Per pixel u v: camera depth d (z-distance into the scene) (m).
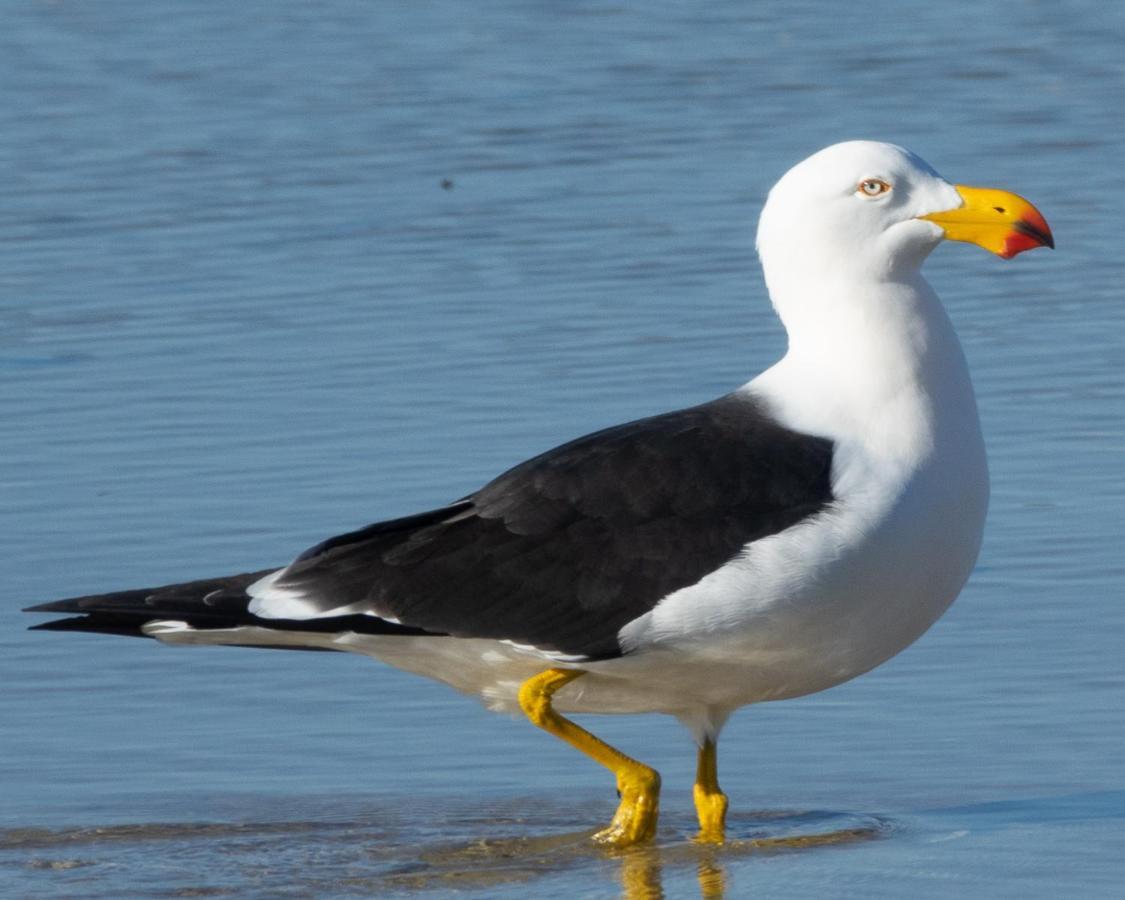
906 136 24.88
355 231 21.94
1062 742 11.62
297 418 16.91
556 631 10.19
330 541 10.49
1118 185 22.75
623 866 10.40
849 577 10.02
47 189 23.66
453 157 24.59
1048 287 19.73
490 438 16.30
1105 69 27.53
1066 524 14.51
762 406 10.54
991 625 13.09
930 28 30.11
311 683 12.91
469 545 10.32
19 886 10.23
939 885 9.80
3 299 20.09
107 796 11.43
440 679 10.99
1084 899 9.52
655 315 19.08
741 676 10.40
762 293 19.61
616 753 10.71
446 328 18.92
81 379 17.95
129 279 20.61
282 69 28.88
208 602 10.48
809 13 31.25
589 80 27.89
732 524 10.05
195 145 25.30
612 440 10.46
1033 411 16.66
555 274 20.38
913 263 10.65
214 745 12.07
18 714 12.46
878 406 10.35
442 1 32.84
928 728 11.91
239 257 21.20
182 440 16.53
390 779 11.66
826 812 11.04
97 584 14.04
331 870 10.42
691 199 22.67
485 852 10.65
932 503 10.20
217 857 10.62
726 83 27.50
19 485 15.78
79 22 31.83
